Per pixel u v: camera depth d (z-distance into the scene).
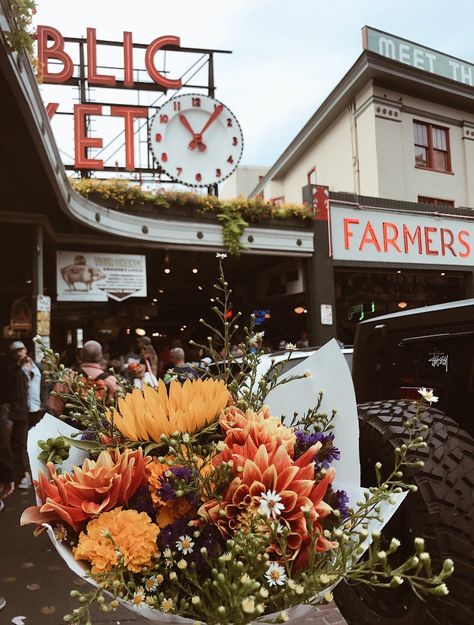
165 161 12.80
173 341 13.08
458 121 18.33
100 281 10.16
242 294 16.20
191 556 0.93
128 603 0.91
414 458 1.61
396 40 17.14
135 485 1.03
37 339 1.29
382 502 1.09
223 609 0.78
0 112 5.20
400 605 1.70
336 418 1.16
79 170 12.95
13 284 13.32
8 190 7.69
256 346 1.39
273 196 23.72
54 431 1.25
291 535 0.93
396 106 17.03
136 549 0.92
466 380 1.97
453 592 1.48
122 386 1.40
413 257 14.26
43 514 1.01
